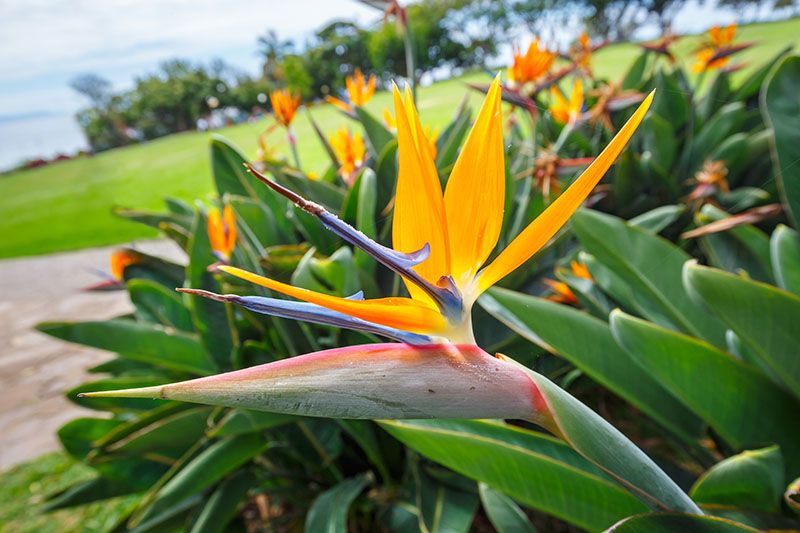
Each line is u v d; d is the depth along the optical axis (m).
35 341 2.00
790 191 0.51
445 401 0.21
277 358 0.65
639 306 0.58
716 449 0.55
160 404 0.77
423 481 0.61
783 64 0.50
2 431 1.46
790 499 0.32
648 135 0.88
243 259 0.62
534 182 0.65
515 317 0.52
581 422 0.22
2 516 1.11
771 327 0.42
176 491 0.59
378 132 0.78
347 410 0.21
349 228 0.20
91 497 0.75
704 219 0.66
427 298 0.22
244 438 0.63
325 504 0.60
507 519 0.47
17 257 2.84
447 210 0.21
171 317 0.79
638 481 0.24
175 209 0.97
